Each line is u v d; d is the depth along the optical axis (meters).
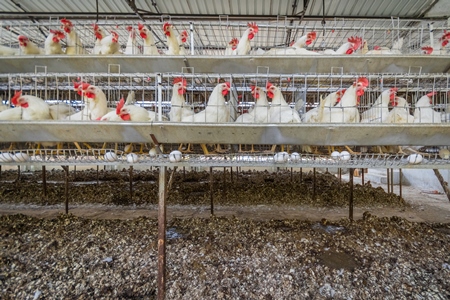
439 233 2.62
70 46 3.21
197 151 3.07
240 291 1.80
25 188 4.61
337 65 2.89
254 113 2.62
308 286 1.84
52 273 1.97
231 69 3.04
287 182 5.35
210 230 2.66
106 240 2.44
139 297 1.77
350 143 2.10
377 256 2.18
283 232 2.60
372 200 4.18
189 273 1.96
